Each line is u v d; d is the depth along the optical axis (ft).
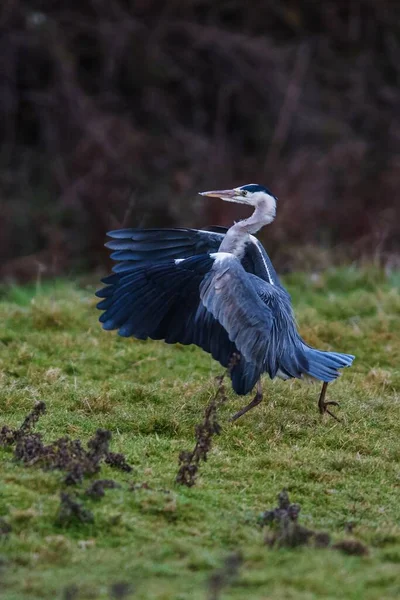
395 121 107.14
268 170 95.14
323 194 88.22
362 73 108.78
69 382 38.37
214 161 96.32
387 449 32.89
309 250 68.44
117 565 23.21
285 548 24.47
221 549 24.57
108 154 92.99
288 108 101.91
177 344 43.93
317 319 48.08
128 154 93.81
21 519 24.82
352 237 83.20
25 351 40.96
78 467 26.99
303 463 31.17
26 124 99.04
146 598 21.24
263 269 36.37
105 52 100.48
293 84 102.94
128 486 27.50
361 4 110.73
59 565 23.25
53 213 89.86
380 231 81.66
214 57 103.65
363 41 111.34
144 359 41.96
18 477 26.86
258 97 103.45
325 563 23.29
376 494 29.32
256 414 34.81
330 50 109.40
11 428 31.96
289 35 110.83
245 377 32.40
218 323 32.86
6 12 97.19
